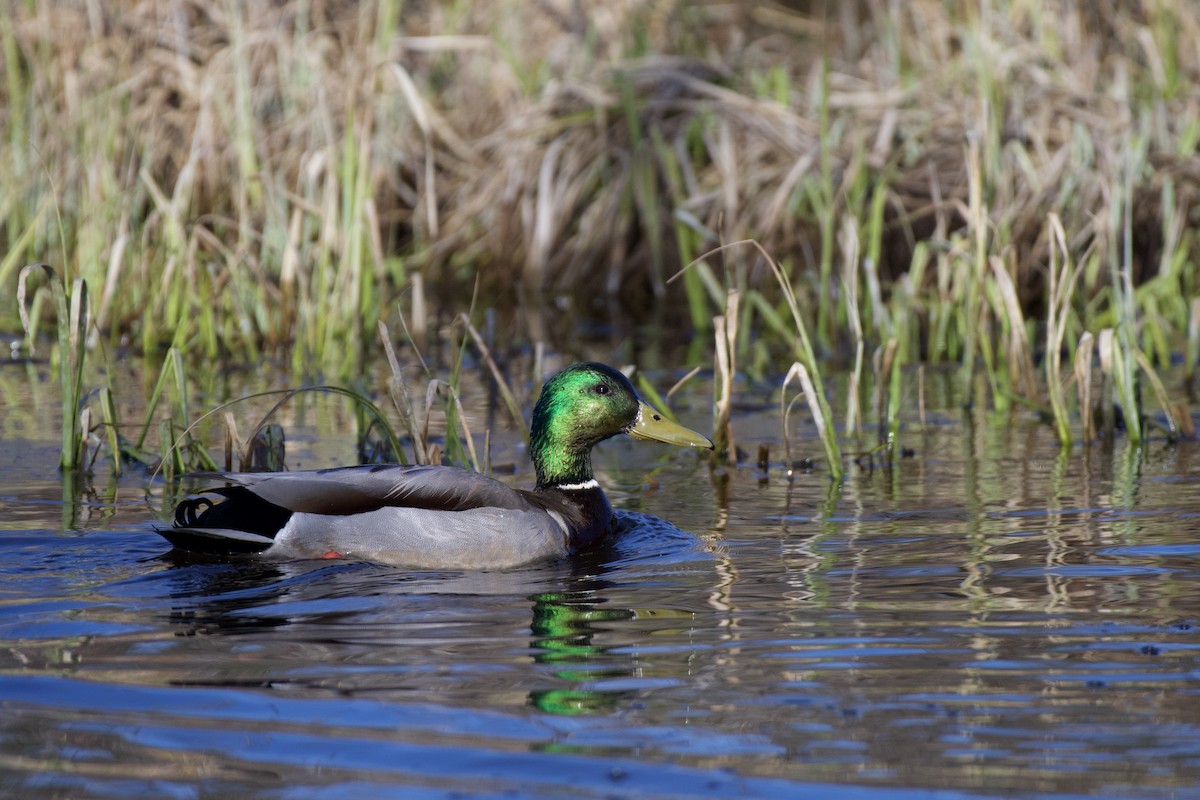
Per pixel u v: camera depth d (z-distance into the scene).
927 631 7.76
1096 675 7.06
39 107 21.78
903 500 11.05
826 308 18.44
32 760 6.13
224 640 7.64
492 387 15.96
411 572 9.12
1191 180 20.17
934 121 20.66
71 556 9.31
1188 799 5.75
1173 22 21.73
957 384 16.23
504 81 23.41
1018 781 5.93
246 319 17.33
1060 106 20.42
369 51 18.11
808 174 21.44
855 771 6.03
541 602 8.44
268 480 9.23
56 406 14.41
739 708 6.70
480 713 6.64
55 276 11.55
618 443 13.70
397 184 23.27
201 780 5.96
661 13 24.81
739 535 10.08
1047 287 20.16
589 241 22.81
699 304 20.03
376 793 5.85
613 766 6.09
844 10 24.61
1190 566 8.99
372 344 18.45
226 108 20.53
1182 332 17.50
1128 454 12.65
